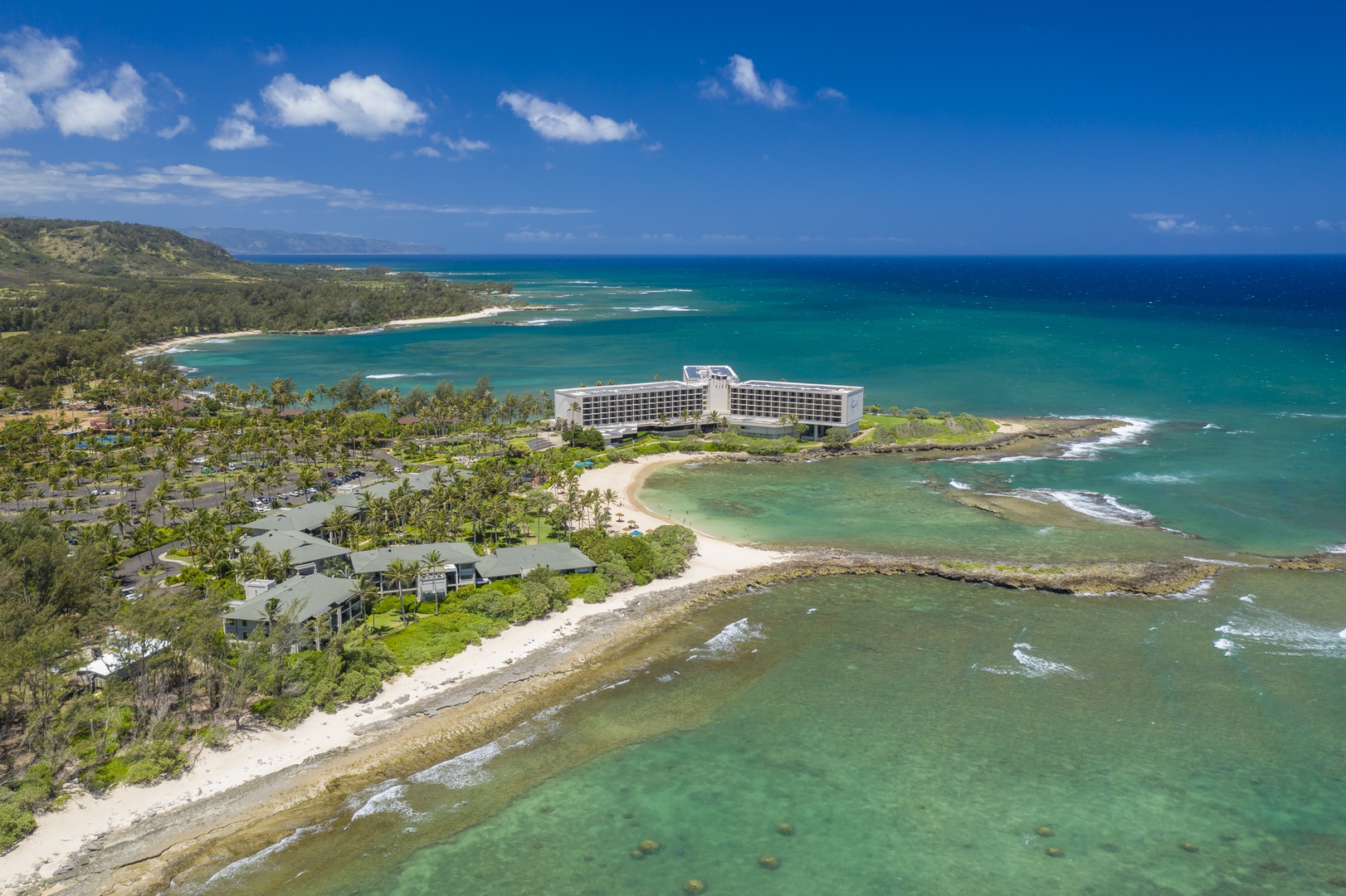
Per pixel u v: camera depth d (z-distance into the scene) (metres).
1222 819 94.81
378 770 101.62
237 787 97.31
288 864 87.00
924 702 117.44
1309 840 91.69
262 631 117.44
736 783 100.94
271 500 196.00
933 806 97.06
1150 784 100.38
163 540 171.38
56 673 107.19
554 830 92.88
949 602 148.25
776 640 134.75
